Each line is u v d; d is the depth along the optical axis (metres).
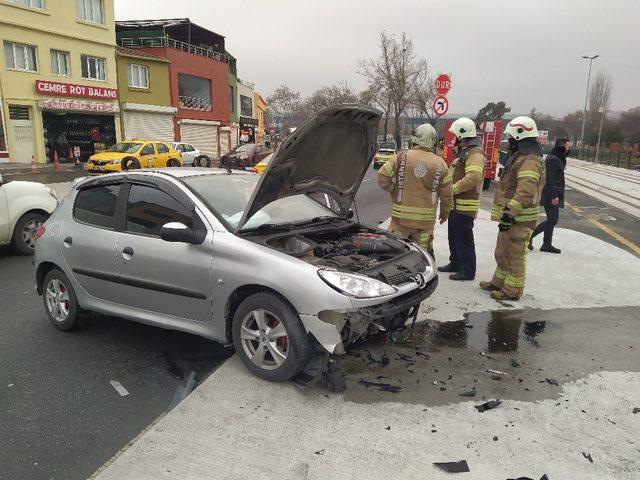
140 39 36.09
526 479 2.71
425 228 5.61
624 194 17.41
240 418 3.28
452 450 2.96
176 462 2.86
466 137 6.01
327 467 2.82
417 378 3.80
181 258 3.92
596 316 5.11
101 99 29.80
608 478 2.73
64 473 2.87
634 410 3.39
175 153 24.81
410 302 3.70
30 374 4.01
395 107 44.69
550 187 7.55
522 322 4.94
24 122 26.06
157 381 3.91
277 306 3.55
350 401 3.48
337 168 4.74
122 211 4.36
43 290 5.04
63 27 27.31
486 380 3.79
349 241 4.56
